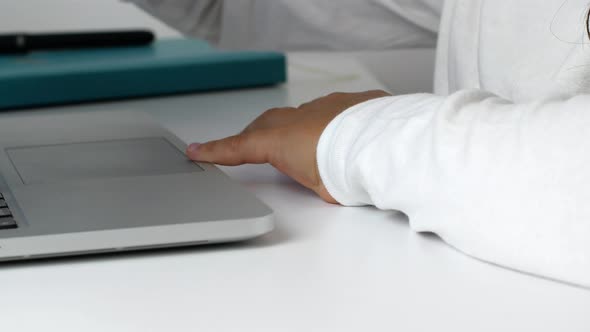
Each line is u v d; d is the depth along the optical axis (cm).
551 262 46
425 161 53
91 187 60
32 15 249
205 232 52
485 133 51
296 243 54
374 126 60
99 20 254
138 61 135
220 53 143
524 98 71
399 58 192
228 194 58
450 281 47
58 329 41
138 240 51
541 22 72
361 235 56
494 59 75
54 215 53
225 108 120
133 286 47
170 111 118
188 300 45
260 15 139
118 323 42
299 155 66
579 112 49
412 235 56
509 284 46
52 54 151
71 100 126
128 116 86
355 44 132
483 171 50
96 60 139
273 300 45
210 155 69
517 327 41
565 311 43
